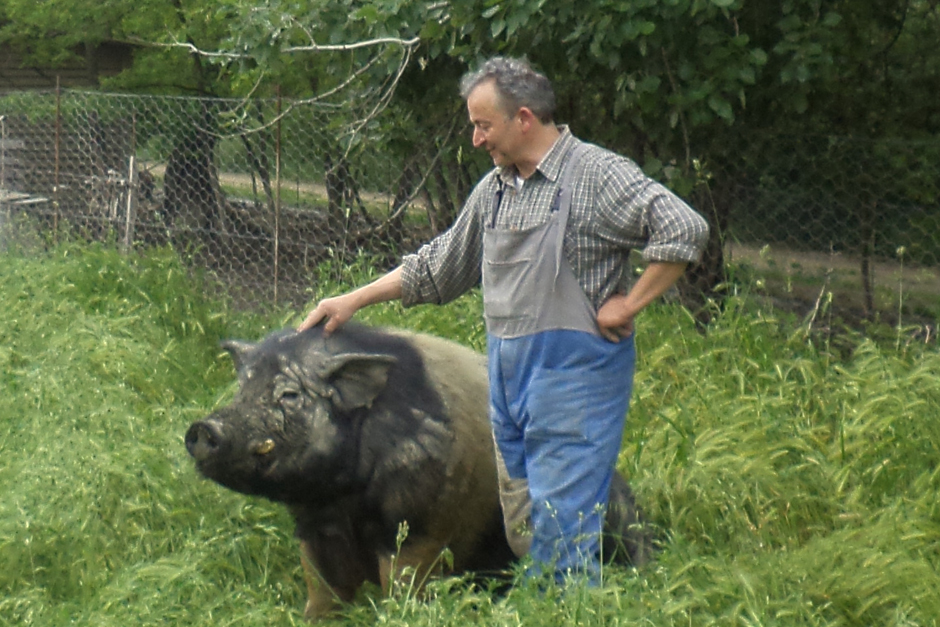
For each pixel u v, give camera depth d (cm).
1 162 1053
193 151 995
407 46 679
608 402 381
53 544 462
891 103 749
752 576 375
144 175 1015
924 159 658
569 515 384
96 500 487
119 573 446
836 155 669
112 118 1020
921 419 505
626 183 362
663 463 492
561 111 723
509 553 443
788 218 687
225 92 1313
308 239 849
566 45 658
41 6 1263
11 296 757
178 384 663
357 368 397
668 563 389
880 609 378
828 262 680
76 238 912
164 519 488
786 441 500
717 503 463
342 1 716
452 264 414
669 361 617
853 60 705
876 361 569
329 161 838
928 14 755
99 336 684
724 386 572
